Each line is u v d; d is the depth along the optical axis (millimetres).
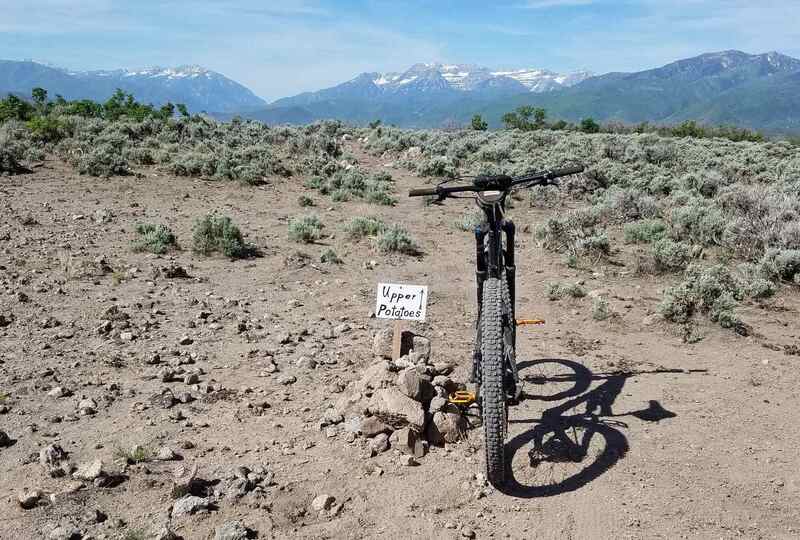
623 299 8898
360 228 13141
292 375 5863
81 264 9172
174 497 3854
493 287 4133
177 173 19234
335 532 3643
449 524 3742
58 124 22859
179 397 5266
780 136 66875
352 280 9797
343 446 4570
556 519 3830
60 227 11695
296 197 17891
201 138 25625
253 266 10359
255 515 3742
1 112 26188
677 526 3775
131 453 4301
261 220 14258
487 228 4520
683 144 30516
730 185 18047
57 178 16719
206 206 15281
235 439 4645
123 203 14594
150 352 6312
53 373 5633
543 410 5309
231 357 6332
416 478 4219
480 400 4711
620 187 19250
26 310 7305
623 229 13883
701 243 12359
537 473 4324
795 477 4320
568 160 22547
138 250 10586
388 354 6145
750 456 4586
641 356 6703
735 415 5227
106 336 6676
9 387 5312
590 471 4352
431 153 29141
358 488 4086
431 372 5438
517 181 4406
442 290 9477
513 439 4793
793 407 5406
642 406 5379
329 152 28797
